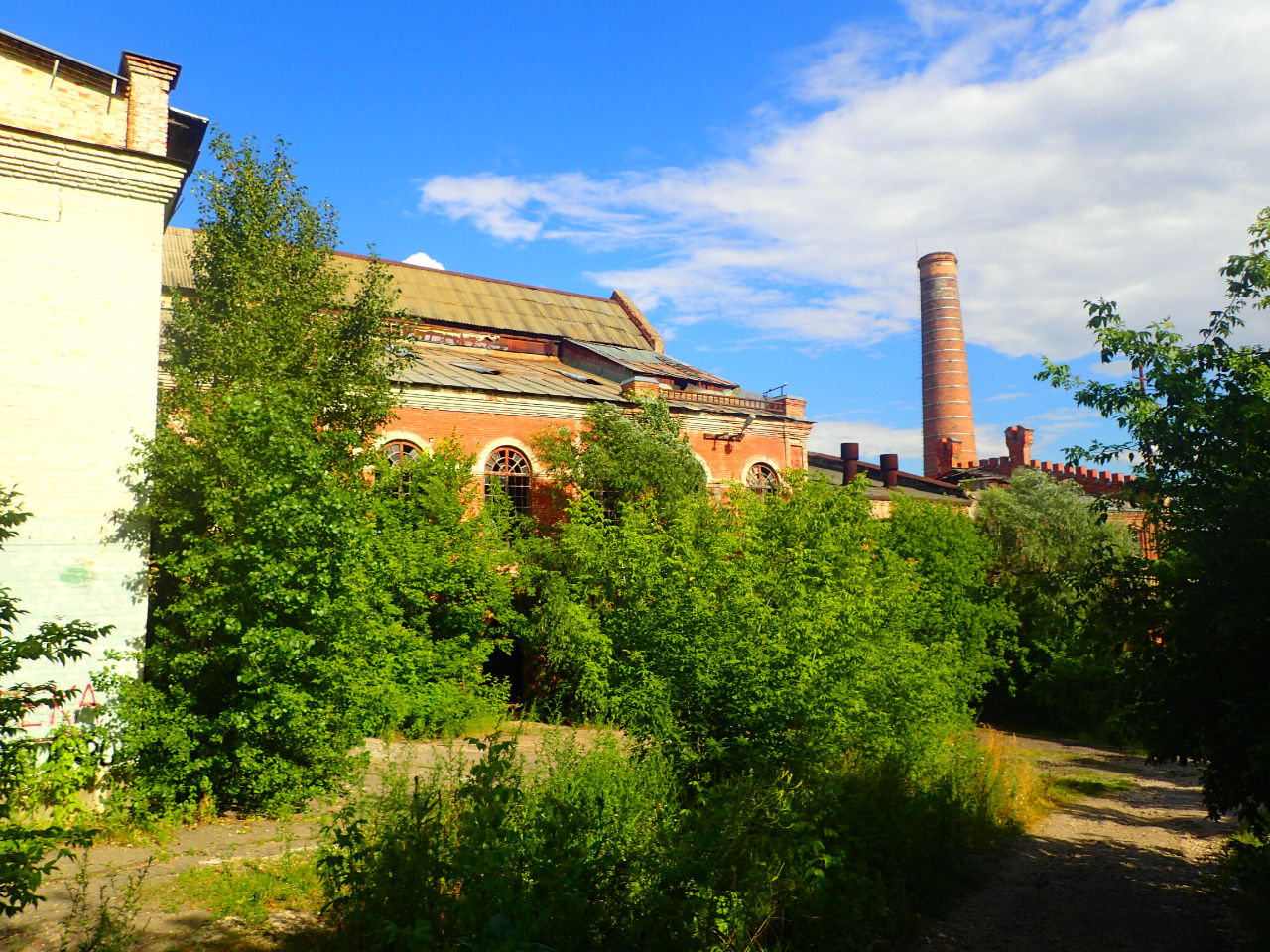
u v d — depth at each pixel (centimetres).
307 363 1496
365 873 651
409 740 1719
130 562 1127
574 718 2039
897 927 903
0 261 1078
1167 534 873
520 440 2444
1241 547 740
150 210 1185
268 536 1084
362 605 1209
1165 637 849
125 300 1155
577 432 2531
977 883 1090
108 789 1055
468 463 2088
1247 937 903
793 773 1067
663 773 977
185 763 1059
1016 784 1563
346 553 1142
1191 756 862
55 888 803
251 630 1042
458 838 641
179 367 1427
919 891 995
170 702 1088
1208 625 759
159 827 1005
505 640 2109
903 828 1054
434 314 3484
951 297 6475
